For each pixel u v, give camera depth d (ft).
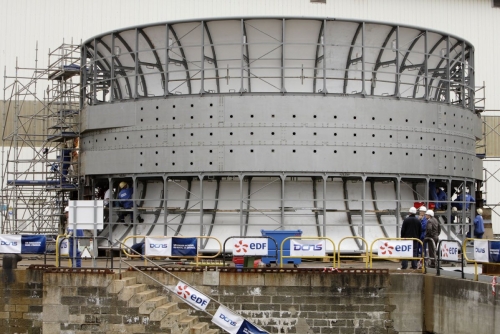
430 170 110.83
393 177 107.76
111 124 113.50
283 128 104.78
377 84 113.80
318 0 193.57
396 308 80.64
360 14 195.31
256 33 108.06
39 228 146.61
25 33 185.26
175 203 111.24
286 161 104.27
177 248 84.28
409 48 114.83
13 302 85.05
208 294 81.71
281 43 105.40
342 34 109.29
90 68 130.31
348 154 105.40
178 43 110.73
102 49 122.42
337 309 80.28
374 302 80.48
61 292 78.13
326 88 109.19
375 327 80.33
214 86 111.45
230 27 107.65
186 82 112.98
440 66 121.80
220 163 105.19
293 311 80.43
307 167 104.37
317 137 105.09
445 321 76.89
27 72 184.75
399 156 107.96
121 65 118.93
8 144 182.09
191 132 106.83
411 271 84.12
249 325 75.97
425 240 85.61
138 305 76.84
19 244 86.07
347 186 110.42
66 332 77.66
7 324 84.99
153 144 109.09
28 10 185.88
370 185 112.06
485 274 78.43
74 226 82.89
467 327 72.74
